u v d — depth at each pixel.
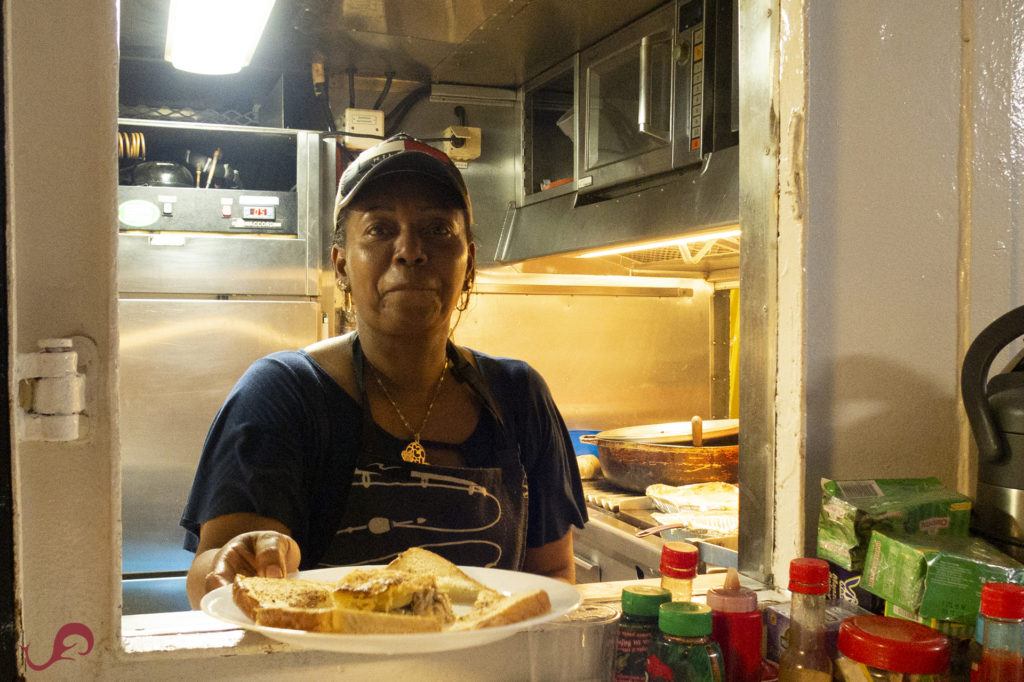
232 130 2.29
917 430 0.91
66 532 0.60
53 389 0.57
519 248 2.58
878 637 0.65
